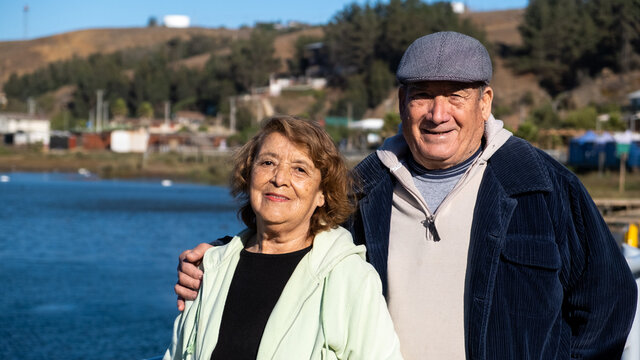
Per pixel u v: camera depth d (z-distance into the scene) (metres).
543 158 2.47
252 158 2.45
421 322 2.42
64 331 12.79
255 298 2.30
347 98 104.50
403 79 2.45
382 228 2.55
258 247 2.43
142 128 95.44
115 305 14.94
